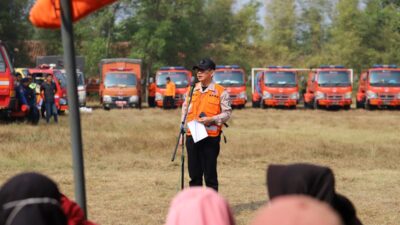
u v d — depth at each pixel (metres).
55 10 4.98
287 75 53.81
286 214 2.26
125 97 51.00
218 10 94.56
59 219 3.12
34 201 3.08
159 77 53.94
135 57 76.88
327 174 3.53
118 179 15.03
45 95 31.09
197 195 2.96
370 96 52.66
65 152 19.41
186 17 79.12
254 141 23.61
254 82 57.38
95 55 78.50
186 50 79.06
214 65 10.91
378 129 31.00
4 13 75.12
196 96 10.87
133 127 29.06
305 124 34.06
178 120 35.44
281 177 3.49
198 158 10.81
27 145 20.58
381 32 90.62
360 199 13.01
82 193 4.87
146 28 76.50
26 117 30.91
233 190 13.79
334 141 24.27
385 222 11.00
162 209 11.78
